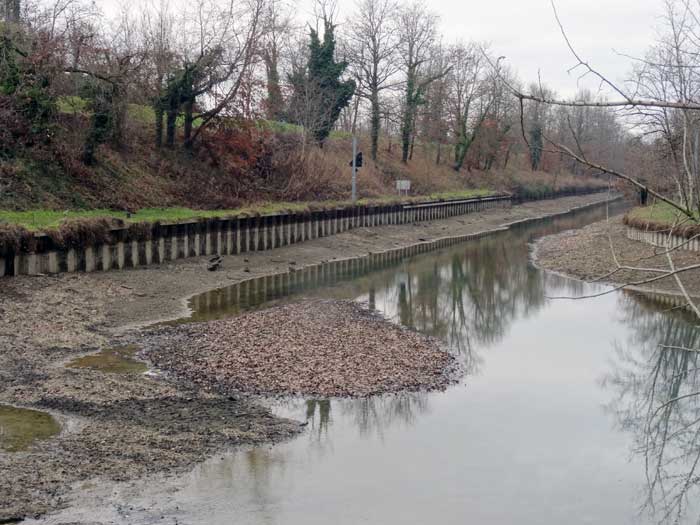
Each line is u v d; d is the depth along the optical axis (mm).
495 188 89062
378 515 11484
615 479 13273
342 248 47312
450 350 22672
